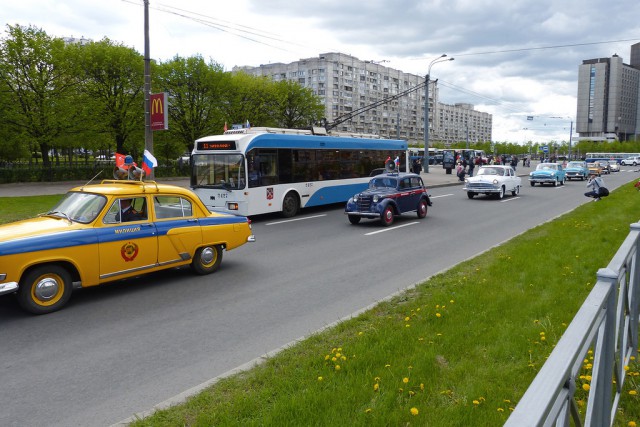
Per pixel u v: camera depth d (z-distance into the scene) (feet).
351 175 67.00
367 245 39.01
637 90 408.67
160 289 26.21
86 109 103.04
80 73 106.01
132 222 25.44
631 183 107.34
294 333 19.49
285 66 400.06
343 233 45.29
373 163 71.46
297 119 170.60
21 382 15.37
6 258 20.59
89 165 110.42
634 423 10.42
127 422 12.47
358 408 12.05
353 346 16.20
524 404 4.90
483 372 13.92
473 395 12.49
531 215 57.16
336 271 30.22
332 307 22.85
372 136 75.31
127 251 25.00
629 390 11.83
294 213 58.08
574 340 6.26
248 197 51.01
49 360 17.04
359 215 49.73
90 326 20.49
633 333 12.66
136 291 25.82
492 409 11.83
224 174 51.57
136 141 120.26
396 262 32.55
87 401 14.10
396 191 51.47
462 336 16.72
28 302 21.62
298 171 58.18
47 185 93.20
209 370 16.15
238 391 13.56
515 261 28.50
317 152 61.11
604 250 29.86
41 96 97.91
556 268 26.12
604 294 8.03
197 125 127.54
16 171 92.84
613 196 71.15
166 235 26.86
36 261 21.50
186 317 21.61
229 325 20.53
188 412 12.64
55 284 22.39
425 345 16.01
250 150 51.42
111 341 18.80
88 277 23.50
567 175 135.33
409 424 11.37
